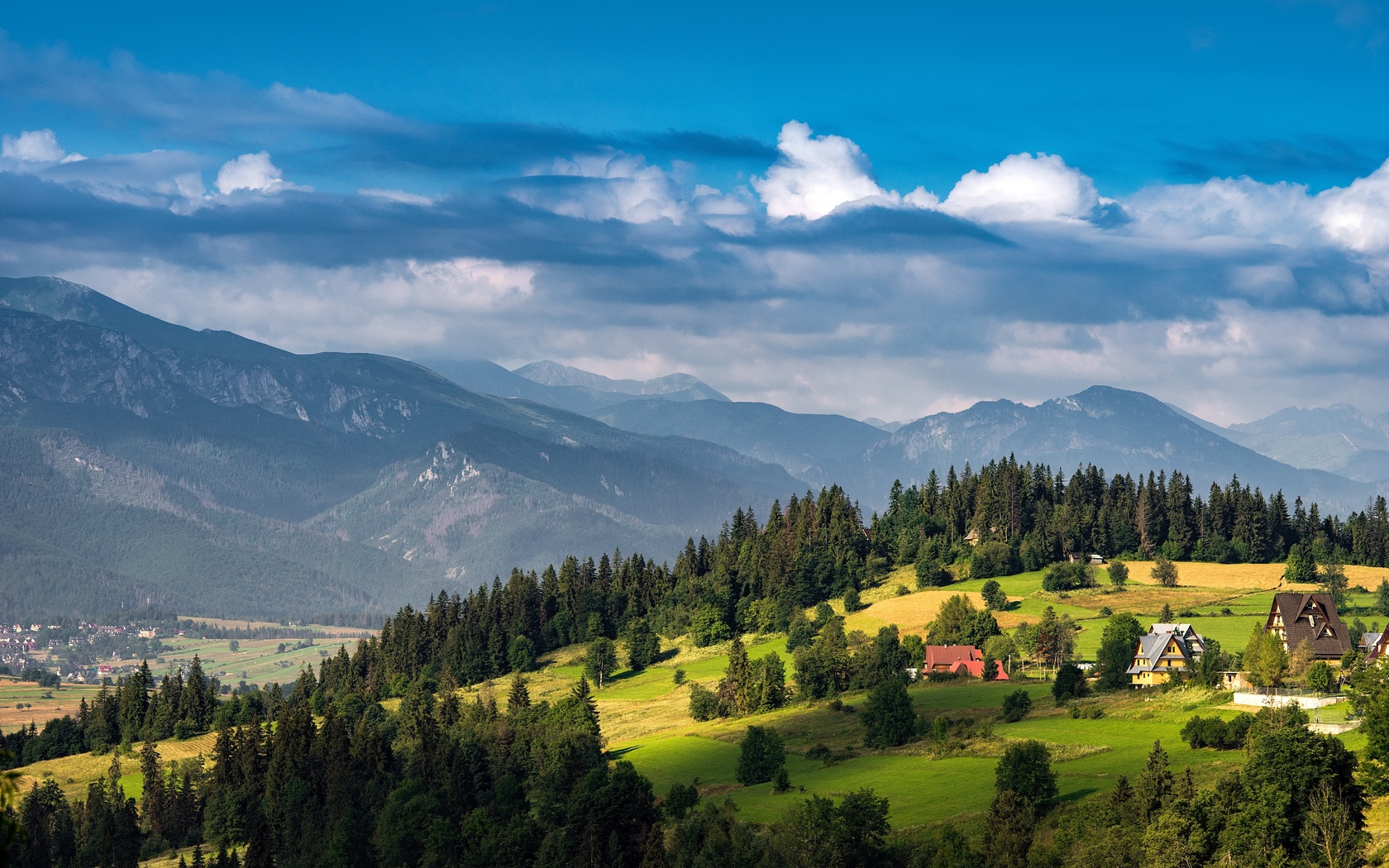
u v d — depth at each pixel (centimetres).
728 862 10894
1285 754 8606
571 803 13150
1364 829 8331
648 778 16188
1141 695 15425
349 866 14775
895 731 15525
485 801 16925
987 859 9725
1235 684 14500
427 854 14312
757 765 14825
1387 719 8819
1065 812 10319
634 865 12669
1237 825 8600
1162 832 8781
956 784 12500
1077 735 13575
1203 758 11150
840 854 10500
